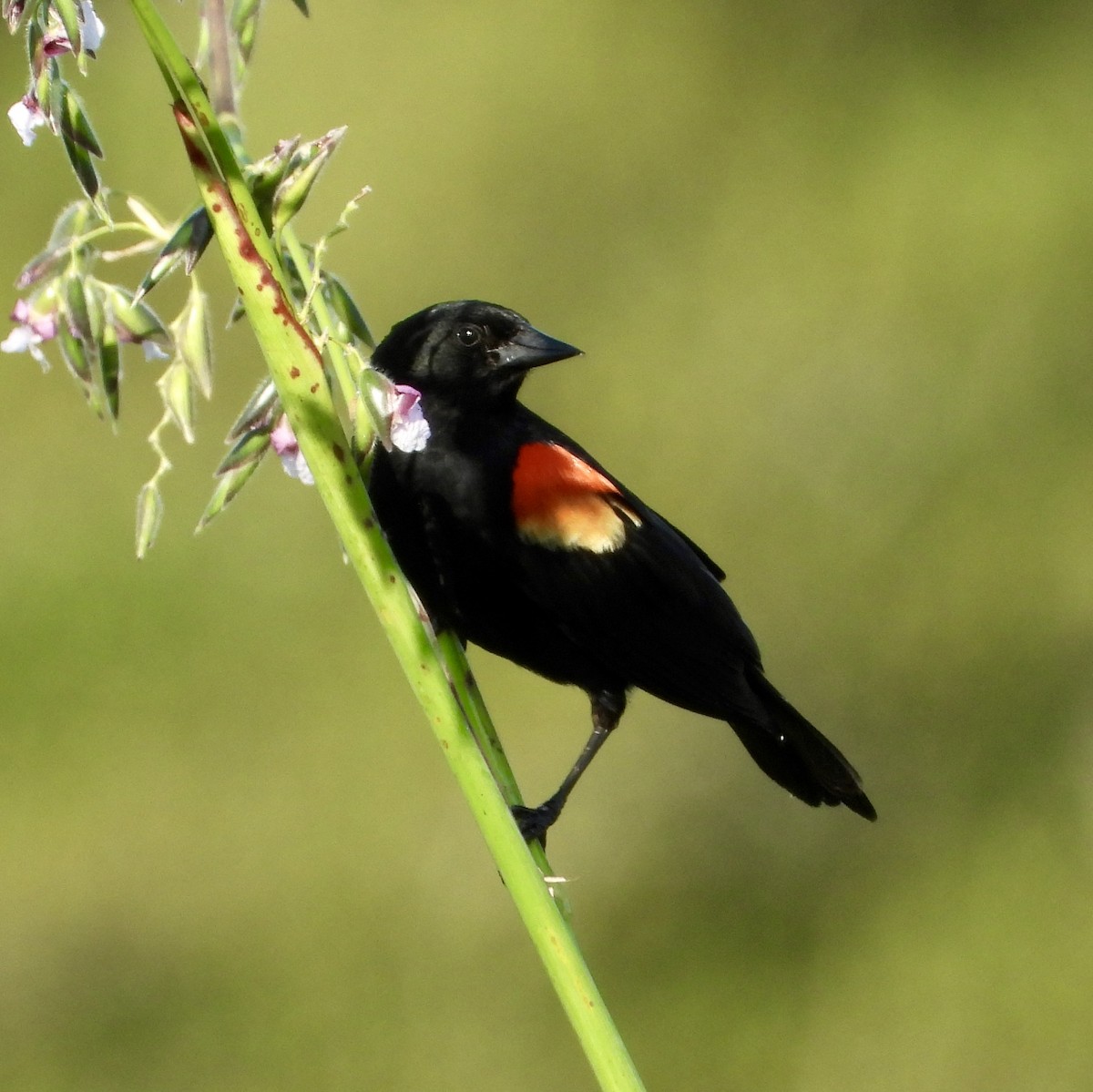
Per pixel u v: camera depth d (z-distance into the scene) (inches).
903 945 475.2
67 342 109.1
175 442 537.6
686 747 507.5
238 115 120.9
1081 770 505.7
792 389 572.7
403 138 595.8
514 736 513.0
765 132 616.7
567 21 615.2
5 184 580.4
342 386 110.5
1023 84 617.6
